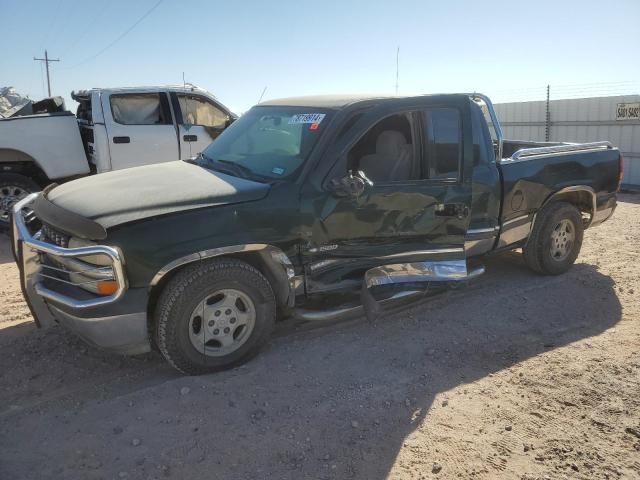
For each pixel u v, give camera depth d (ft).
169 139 28.43
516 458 9.84
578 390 11.99
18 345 13.53
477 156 15.80
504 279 18.86
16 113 31.01
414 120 14.24
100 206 11.47
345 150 13.15
